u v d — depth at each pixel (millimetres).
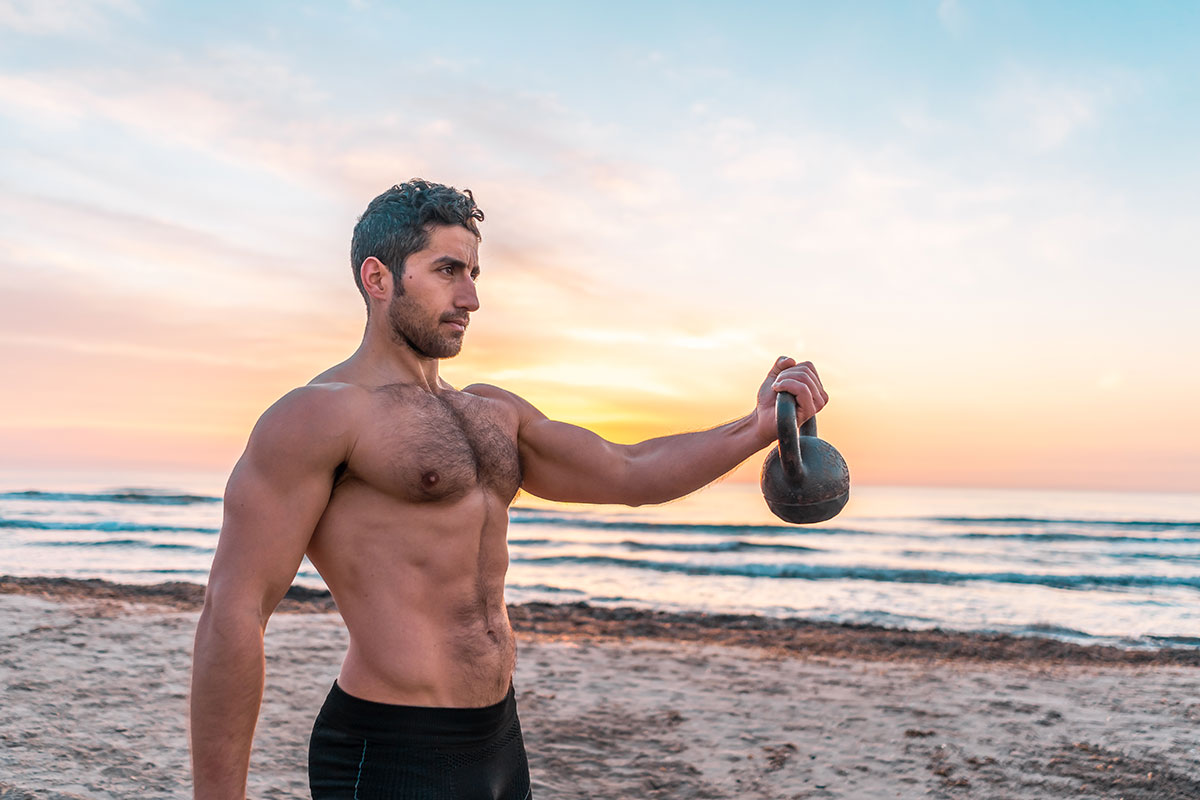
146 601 11570
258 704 1710
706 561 27125
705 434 2201
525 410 2295
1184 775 5102
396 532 1872
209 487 87688
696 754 5359
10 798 3922
